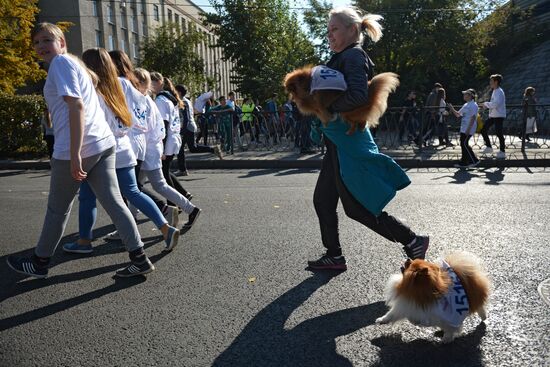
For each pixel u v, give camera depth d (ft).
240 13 110.22
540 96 70.18
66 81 11.19
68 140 11.82
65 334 10.13
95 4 127.54
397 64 91.91
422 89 89.92
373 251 15.07
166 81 21.15
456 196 23.63
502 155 37.06
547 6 91.35
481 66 93.20
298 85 11.80
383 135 42.88
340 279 12.89
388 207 21.33
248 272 13.55
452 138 47.83
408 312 9.10
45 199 25.34
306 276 13.15
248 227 18.38
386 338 9.78
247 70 109.09
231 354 9.23
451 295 9.10
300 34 115.55
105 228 18.75
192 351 9.36
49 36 11.61
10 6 64.49
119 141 14.38
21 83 71.51
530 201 22.00
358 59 11.47
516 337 9.66
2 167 40.09
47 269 13.00
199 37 122.52
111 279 13.19
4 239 17.53
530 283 12.27
